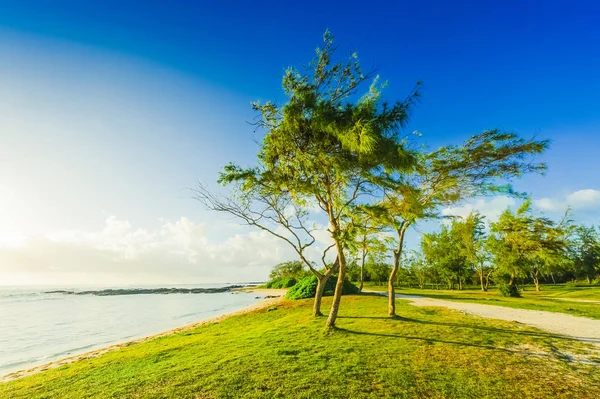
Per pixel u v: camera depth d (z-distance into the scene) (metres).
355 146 10.48
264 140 12.48
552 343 11.10
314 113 11.33
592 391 6.95
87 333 25.16
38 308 49.31
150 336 20.91
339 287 14.04
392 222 13.99
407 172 11.52
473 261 48.50
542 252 38.38
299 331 14.52
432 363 9.03
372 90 10.97
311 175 12.53
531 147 14.45
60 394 8.64
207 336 17.00
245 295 73.88
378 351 10.36
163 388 7.93
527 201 39.66
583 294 35.81
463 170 15.91
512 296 34.16
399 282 78.25
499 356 9.62
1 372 14.44
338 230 13.87
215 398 7.07
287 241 16.86
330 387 7.40
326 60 11.60
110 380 9.44
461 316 17.34
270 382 7.88
